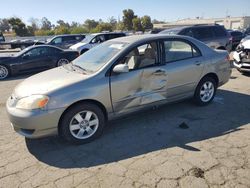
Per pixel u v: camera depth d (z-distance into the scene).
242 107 5.39
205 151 3.66
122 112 4.29
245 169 3.20
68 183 3.09
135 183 3.04
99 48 4.90
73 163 3.52
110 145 3.97
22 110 3.64
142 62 4.39
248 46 7.74
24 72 10.61
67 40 19.19
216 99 5.94
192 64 4.95
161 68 4.54
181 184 2.98
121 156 3.65
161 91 4.62
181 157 3.54
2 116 5.40
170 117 4.94
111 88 4.04
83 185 3.04
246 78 7.99
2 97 7.03
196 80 5.11
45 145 4.05
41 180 3.17
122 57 4.18
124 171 3.28
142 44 4.42
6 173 3.34
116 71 3.96
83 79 3.89
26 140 4.24
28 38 34.78
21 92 3.84
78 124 3.93
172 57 4.77
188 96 5.14
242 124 4.53
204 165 3.32
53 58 11.29
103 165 3.44
